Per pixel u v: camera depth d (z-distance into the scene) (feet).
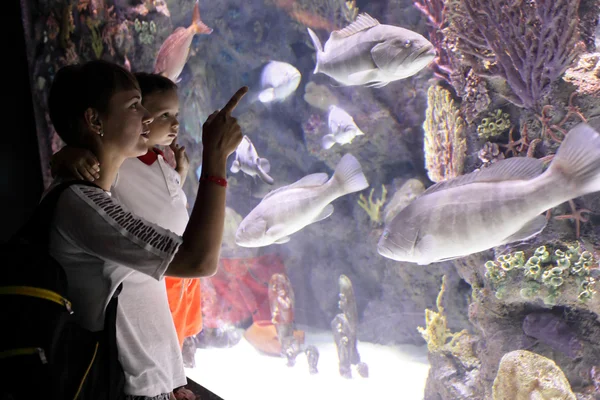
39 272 4.17
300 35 36.68
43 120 14.69
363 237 32.37
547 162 13.34
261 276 32.58
